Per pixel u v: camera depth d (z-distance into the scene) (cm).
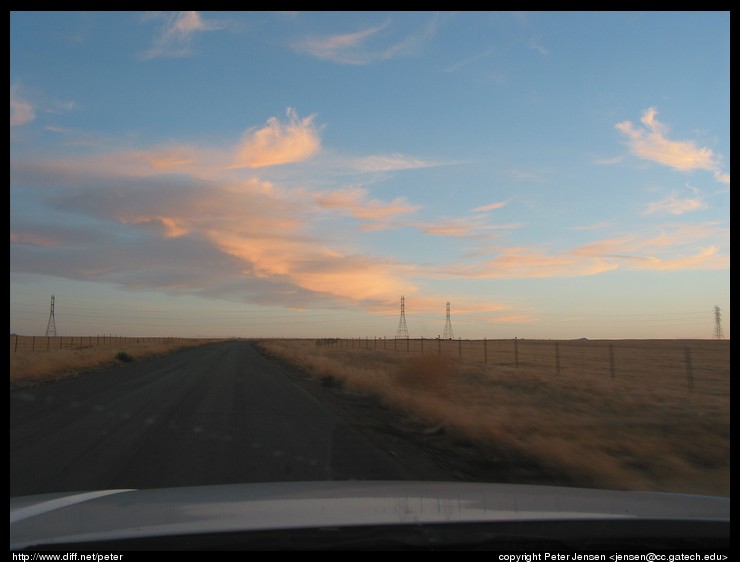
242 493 532
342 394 2488
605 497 524
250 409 1939
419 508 462
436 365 2541
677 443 1385
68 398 2228
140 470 1048
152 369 4097
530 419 1611
